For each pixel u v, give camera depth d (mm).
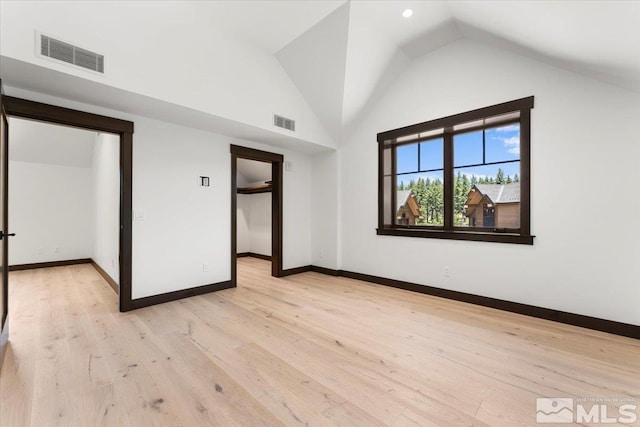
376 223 4379
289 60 3637
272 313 3100
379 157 4305
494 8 2422
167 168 3455
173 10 2717
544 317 2891
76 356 2158
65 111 2727
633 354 2186
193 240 3707
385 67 3809
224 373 1939
